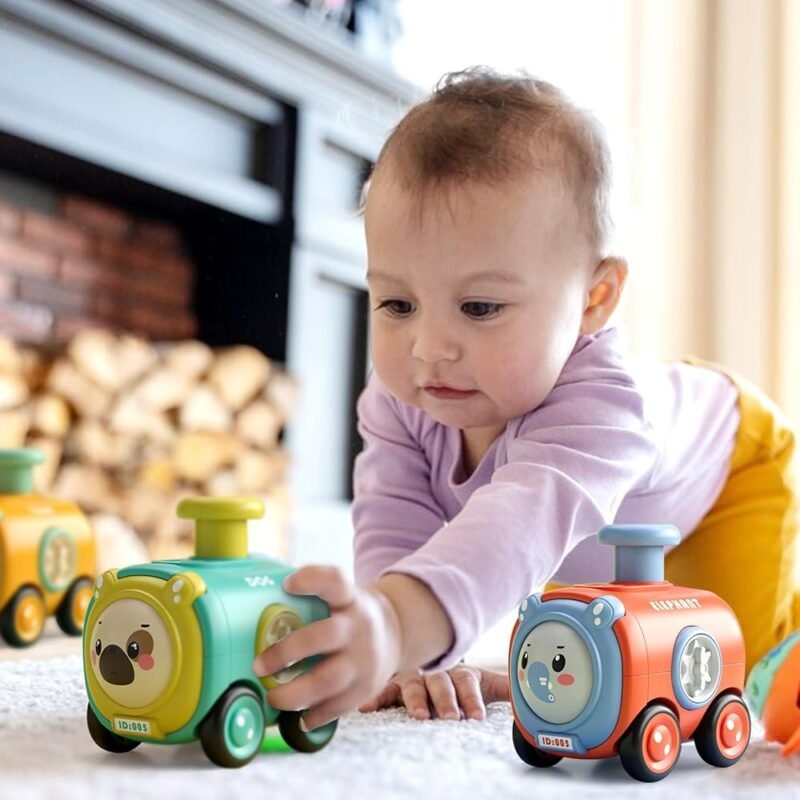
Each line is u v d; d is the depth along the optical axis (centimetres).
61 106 208
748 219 231
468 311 84
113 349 239
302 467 279
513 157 85
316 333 278
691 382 117
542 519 79
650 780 68
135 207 251
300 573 66
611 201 91
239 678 67
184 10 225
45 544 138
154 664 66
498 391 85
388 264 85
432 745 76
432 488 105
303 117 260
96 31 212
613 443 87
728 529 117
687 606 72
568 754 68
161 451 250
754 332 229
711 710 72
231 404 264
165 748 73
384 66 273
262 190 253
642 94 243
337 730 82
